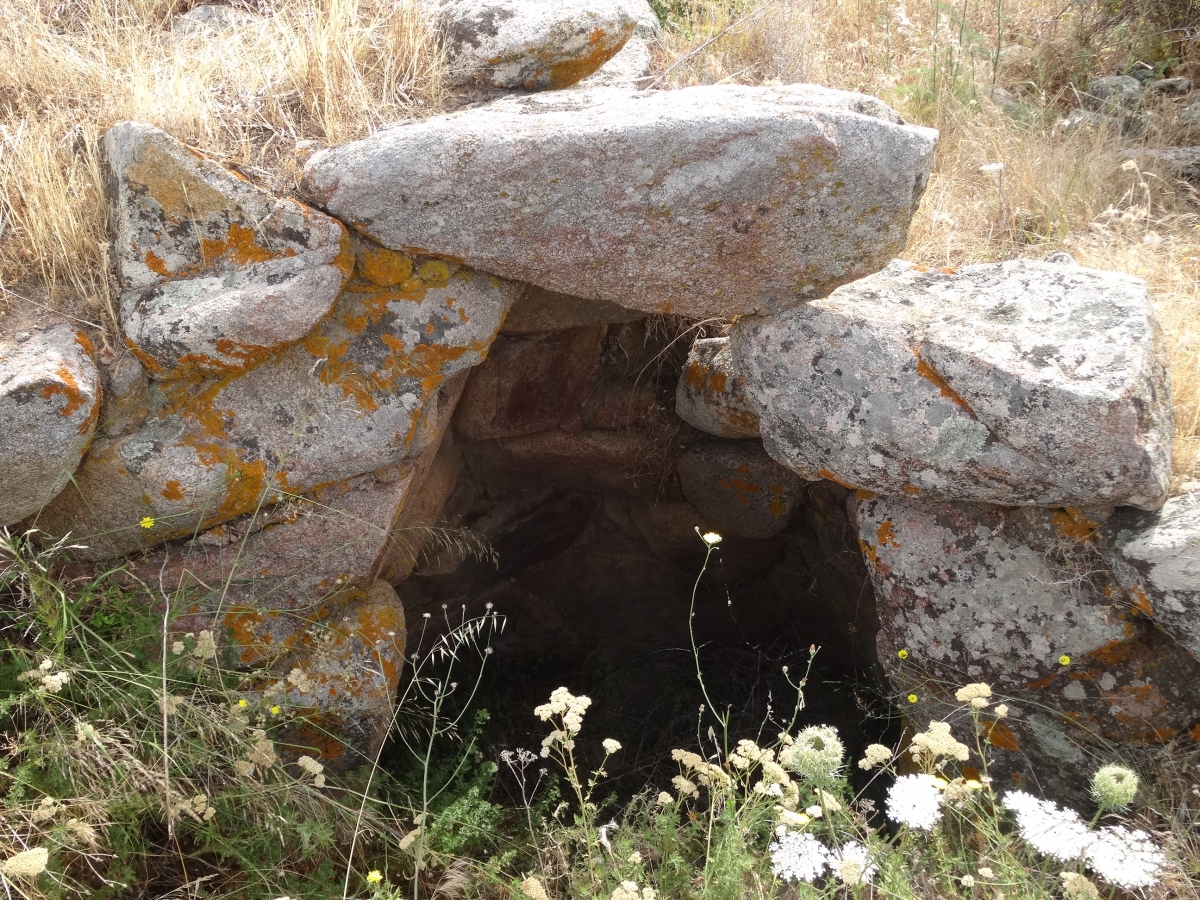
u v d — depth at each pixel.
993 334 2.50
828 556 3.82
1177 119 4.50
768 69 4.44
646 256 2.40
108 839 2.09
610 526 4.46
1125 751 2.54
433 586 4.11
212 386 2.38
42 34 2.96
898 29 4.95
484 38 2.88
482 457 3.89
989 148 4.15
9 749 2.17
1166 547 2.29
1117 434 2.29
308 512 2.54
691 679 4.52
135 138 2.23
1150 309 2.54
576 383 3.75
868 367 2.54
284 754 2.67
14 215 2.46
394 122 2.74
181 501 2.38
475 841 2.67
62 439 2.13
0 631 2.30
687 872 2.31
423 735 3.67
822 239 2.41
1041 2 5.39
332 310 2.43
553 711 2.20
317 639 2.69
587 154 2.25
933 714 2.79
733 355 2.77
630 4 4.03
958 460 2.47
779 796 2.13
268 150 2.60
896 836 2.18
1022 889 2.07
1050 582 2.54
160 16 3.42
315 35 2.85
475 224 2.34
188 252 2.31
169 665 2.34
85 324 2.34
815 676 4.25
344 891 2.14
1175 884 2.18
